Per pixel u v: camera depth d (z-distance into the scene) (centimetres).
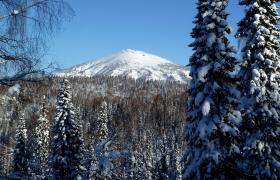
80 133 3922
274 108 2509
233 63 2370
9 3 677
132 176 5994
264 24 2600
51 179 1398
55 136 3875
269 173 2419
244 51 2653
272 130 2477
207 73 2309
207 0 2425
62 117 3906
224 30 2355
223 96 2319
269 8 2592
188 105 2431
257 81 2491
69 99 4034
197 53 2384
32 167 1027
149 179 7238
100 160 1320
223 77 2339
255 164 2494
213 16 2358
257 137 2484
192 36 2456
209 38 2311
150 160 7506
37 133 4875
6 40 680
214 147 2259
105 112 6406
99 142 1400
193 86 2377
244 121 2559
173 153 8081
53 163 3750
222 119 2270
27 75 692
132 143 11581
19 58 686
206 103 2230
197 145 2331
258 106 2519
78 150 3788
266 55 2555
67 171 3706
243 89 2634
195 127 2348
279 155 2469
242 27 2683
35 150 4488
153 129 18362
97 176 1320
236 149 2277
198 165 2270
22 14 688
